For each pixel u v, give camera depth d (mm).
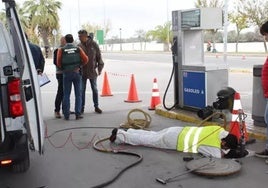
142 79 17828
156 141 6438
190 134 6191
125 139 6723
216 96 8297
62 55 8711
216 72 8289
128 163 5750
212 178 5047
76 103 9016
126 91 13961
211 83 8273
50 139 7262
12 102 4352
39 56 8344
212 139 5918
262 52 42188
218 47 51188
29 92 4148
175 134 6328
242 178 5031
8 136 4414
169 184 4891
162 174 5250
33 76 4125
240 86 14508
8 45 4527
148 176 5195
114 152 6273
